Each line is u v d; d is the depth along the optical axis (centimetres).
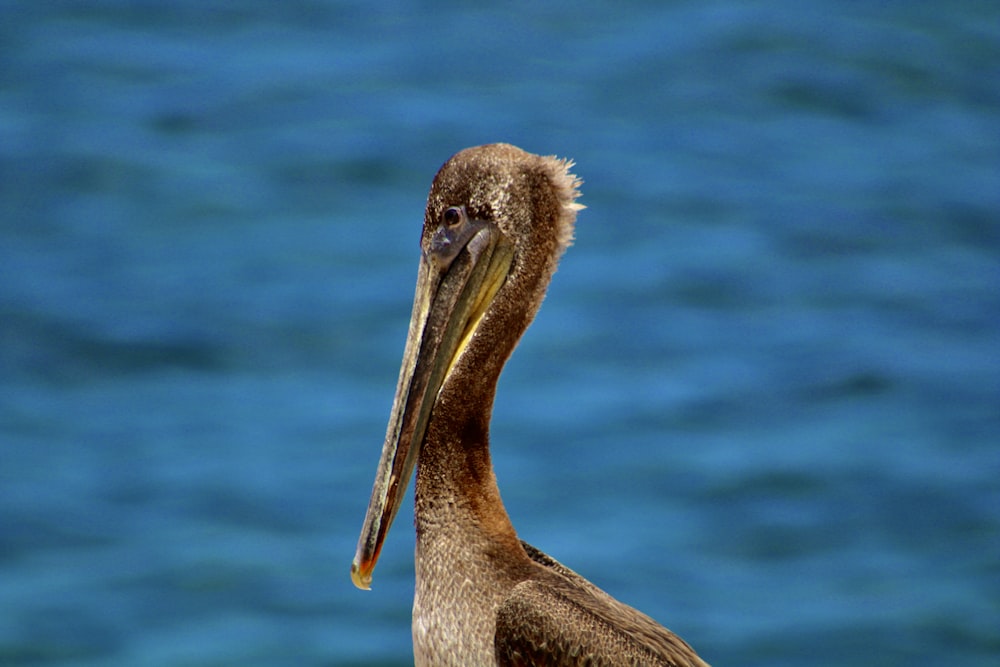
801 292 3164
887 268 3259
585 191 3597
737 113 4003
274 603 2167
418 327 786
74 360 2859
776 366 2870
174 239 3341
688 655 783
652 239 3394
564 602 757
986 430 2631
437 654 764
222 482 2478
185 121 3891
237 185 3597
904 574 2231
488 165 786
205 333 2961
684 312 3088
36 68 4141
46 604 2153
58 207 3466
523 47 4381
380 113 3953
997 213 3472
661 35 4434
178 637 2086
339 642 2083
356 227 3431
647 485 2480
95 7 4525
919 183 3625
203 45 4331
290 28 4478
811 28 4406
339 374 2848
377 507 768
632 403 2744
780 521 2378
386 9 4603
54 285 3103
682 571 2241
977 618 2111
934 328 3003
